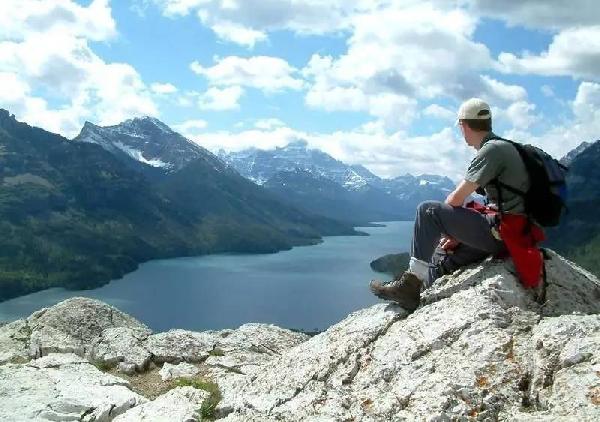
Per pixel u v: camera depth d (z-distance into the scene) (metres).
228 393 11.10
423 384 8.23
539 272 9.29
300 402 9.12
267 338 19.70
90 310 19.86
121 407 11.70
